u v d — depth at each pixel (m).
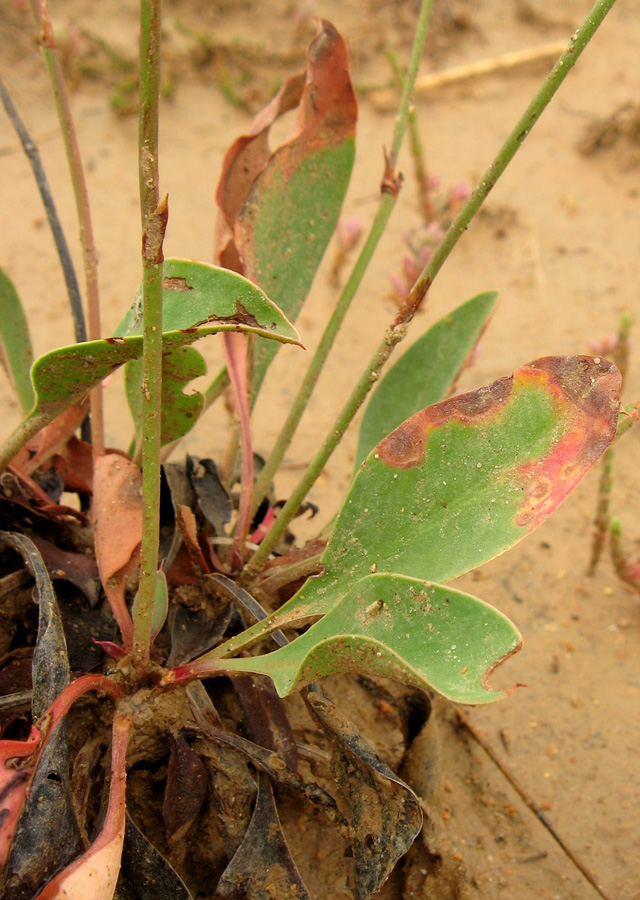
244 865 0.42
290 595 0.47
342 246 0.80
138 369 0.44
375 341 0.78
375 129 1.04
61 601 0.45
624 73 1.12
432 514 0.42
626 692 0.54
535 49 1.14
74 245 0.84
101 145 0.96
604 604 0.57
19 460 0.48
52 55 0.46
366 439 0.50
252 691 0.44
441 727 0.52
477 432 0.41
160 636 0.46
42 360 0.40
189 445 0.66
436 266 0.41
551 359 0.41
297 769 0.44
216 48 1.05
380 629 0.39
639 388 0.71
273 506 0.51
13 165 0.93
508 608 0.57
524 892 0.48
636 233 0.91
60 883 0.38
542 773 0.51
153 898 0.41
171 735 0.43
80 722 0.43
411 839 0.42
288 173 0.47
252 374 0.48
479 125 1.05
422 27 0.46
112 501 0.44
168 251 0.84
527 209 0.93
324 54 0.46
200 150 0.98
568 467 0.40
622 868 0.49
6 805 0.39
